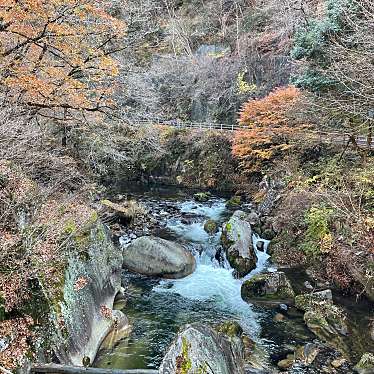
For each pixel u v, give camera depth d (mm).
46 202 8594
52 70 9266
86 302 7586
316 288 9852
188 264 11242
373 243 9023
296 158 14891
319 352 7508
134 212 15562
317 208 11148
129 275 11070
